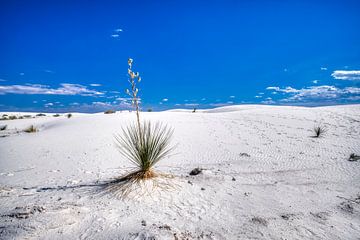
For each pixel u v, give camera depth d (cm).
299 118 1928
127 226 333
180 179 538
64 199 425
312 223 361
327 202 443
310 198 461
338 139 1200
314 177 605
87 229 323
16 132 1834
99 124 1689
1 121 2748
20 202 411
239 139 1203
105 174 617
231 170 662
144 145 503
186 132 1389
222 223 354
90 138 1248
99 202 414
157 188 470
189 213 385
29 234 297
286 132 1414
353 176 614
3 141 1339
